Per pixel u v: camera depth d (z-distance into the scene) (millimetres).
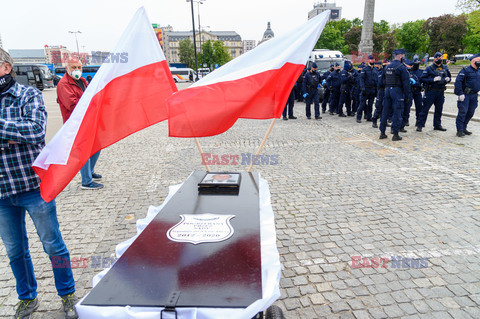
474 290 2604
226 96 2385
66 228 3814
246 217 1896
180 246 1619
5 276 3002
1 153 2049
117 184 5285
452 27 58344
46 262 3168
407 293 2594
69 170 2008
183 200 2152
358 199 4395
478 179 4922
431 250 3168
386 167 5676
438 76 7785
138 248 1605
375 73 9812
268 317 1881
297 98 16859
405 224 3684
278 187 4918
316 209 4137
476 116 10008
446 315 2352
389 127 9227
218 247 1601
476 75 7156
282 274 2875
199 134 2334
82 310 1271
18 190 2117
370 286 2689
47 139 8844
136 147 7926
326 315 2393
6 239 2266
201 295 1288
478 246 3209
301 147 7289
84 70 39031
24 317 2426
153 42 2533
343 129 9180
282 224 3777
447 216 3830
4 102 2066
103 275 1496
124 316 1242
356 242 3354
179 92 2295
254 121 11211
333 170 5629
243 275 1400
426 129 8578
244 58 2535
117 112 2371
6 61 2041
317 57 16703
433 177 5094
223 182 2361
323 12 2514
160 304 1248
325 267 2959
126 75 2406
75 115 2078
